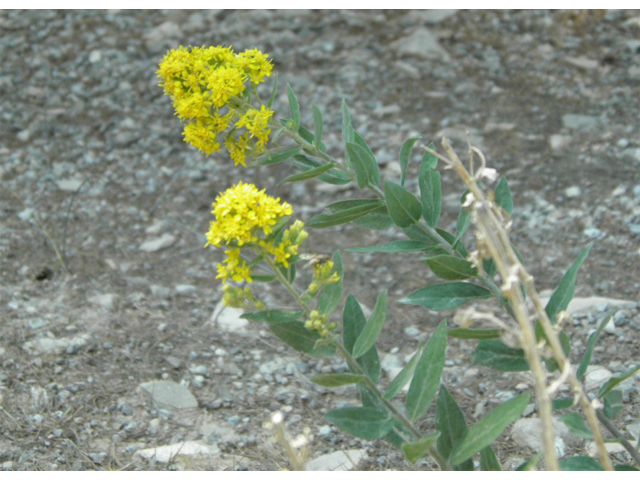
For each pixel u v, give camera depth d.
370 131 1.90
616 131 1.79
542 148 1.76
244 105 0.99
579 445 1.09
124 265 1.46
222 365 1.21
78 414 1.14
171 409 1.15
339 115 1.98
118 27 2.38
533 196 1.60
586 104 1.92
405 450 0.87
